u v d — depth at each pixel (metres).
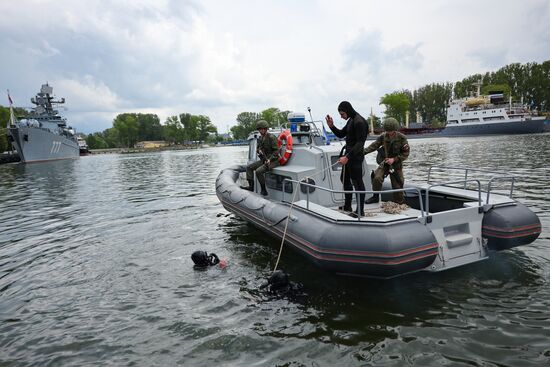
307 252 4.89
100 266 6.26
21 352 3.86
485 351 3.41
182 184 17.48
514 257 5.46
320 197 6.21
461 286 4.67
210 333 4.01
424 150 32.72
